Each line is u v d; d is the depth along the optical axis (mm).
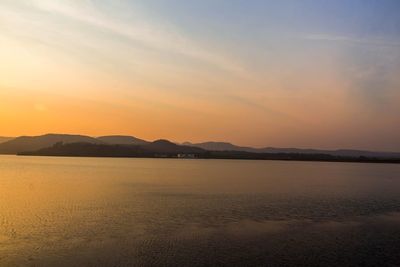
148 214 45688
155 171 149875
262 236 35562
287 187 86562
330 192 76938
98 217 43469
